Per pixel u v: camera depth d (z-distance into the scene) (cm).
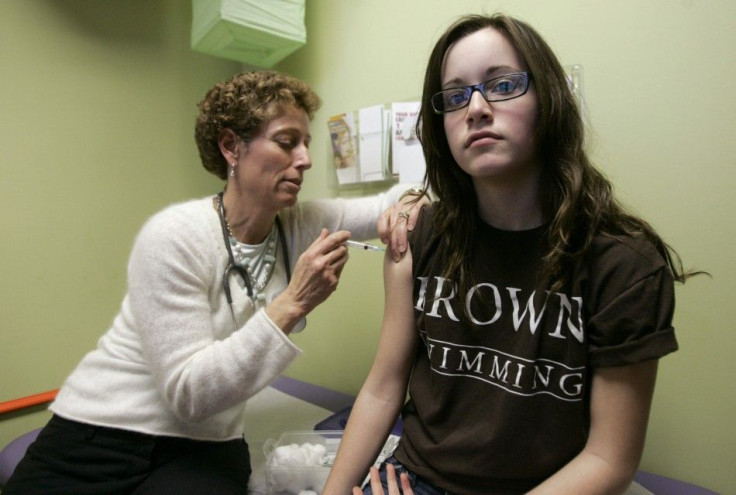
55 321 151
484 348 66
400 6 134
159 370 81
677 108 92
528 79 59
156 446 87
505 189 64
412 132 129
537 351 61
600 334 57
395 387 77
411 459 73
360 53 147
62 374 153
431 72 68
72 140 153
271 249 105
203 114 97
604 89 100
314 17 162
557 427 60
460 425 67
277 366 81
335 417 132
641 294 54
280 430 126
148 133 170
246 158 93
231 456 94
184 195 181
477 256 69
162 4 172
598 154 102
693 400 95
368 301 151
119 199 164
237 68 193
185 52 179
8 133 141
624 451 56
